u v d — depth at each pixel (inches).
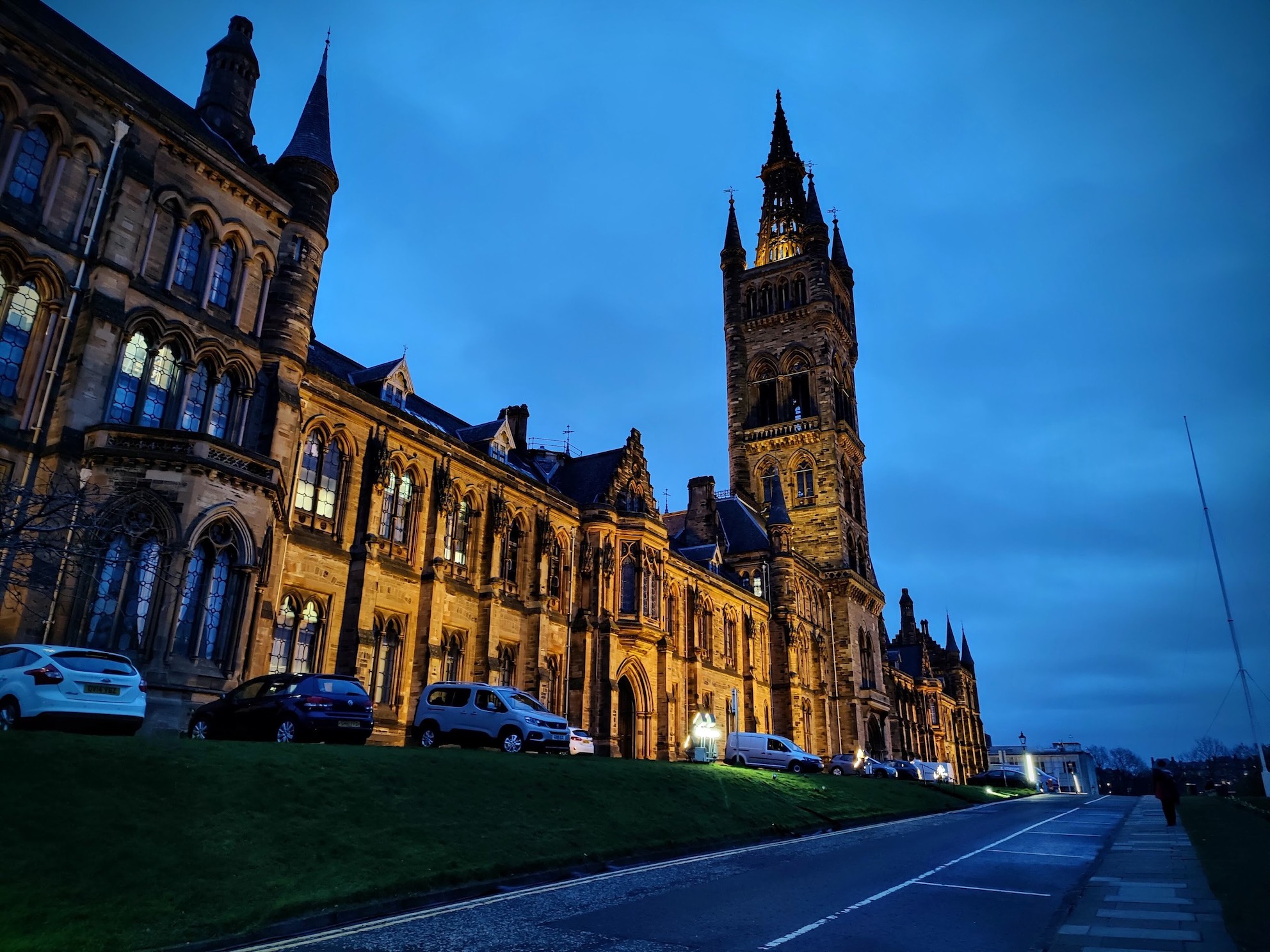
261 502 1138.7
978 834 1205.1
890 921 544.7
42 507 788.0
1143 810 1817.2
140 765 641.0
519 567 1940.2
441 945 470.3
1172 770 1314.0
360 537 1496.1
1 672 753.0
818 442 3794.3
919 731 5251.0
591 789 1003.3
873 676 3725.4
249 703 981.8
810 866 811.4
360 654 1422.2
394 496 1619.1
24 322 1018.7
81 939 427.8
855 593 3649.1
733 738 2263.8
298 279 1397.6
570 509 2128.4
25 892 455.2
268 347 1337.4
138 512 1009.5
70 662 752.3
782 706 3075.8
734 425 4018.2
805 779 1680.6
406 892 589.0
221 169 1264.8
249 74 1604.3
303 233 1422.2
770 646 3157.0
